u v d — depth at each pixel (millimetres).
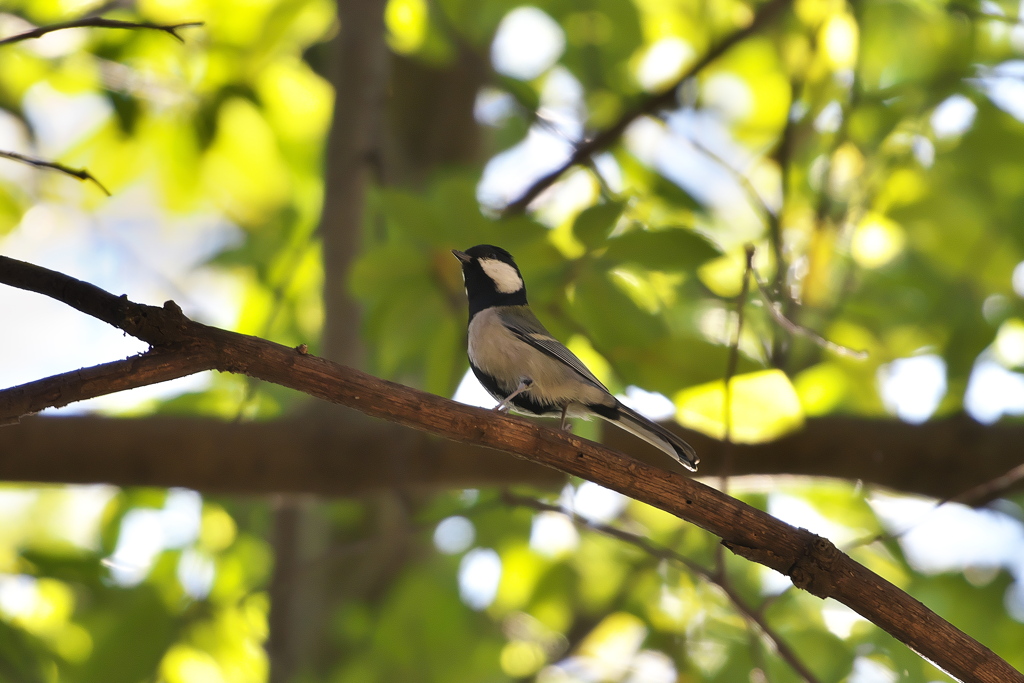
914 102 12023
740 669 10672
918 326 12227
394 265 8445
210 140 11078
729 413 7973
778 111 13688
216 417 9734
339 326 10711
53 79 11094
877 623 5809
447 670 10781
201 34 10891
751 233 13062
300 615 11203
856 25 11906
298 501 11117
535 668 12641
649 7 13258
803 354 11758
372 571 11719
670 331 8906
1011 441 9859
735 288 11555
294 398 11633
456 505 12094
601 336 8492
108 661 9383
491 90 13062
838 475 10031
